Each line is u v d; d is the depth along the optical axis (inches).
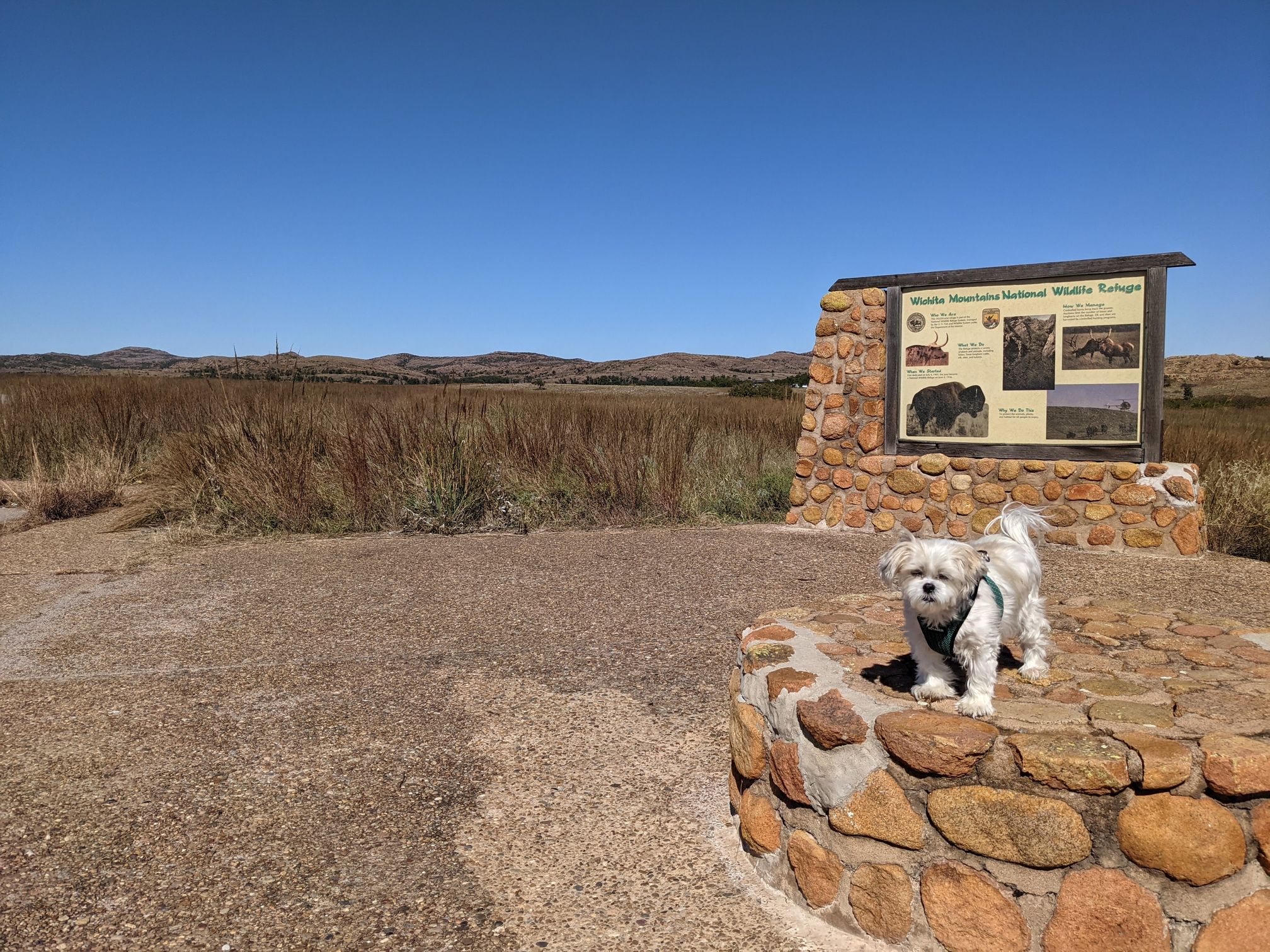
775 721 130.7
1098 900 103.0
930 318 359.3
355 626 251.4
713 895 127.6
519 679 208.2
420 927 119.3
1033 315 342.0
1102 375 332.5
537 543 360.2
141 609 275.0
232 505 409.4
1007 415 347.9
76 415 595.2
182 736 179.5
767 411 697.6
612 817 148.6
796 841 124.7
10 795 155.4
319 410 500.4
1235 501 377.4
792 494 388.2
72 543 384.8
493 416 487.8
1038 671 136.3
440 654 227.0
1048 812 104.0
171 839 141.2
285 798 154.3
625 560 323.9
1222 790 100.3
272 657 226.5
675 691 199.5
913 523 362.9
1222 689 128.3
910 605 117.4
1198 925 100.7
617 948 115.0
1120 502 325.7
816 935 118.1
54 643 242.4
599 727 182.1
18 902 124.8
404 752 171.6
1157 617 173.6
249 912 122.7
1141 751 103.1
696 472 455.8
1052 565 298.7
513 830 144.3
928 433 362.3
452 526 396.5
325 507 415.5
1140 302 325.7
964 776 108.9
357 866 134.0
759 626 166.9
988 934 107.3
